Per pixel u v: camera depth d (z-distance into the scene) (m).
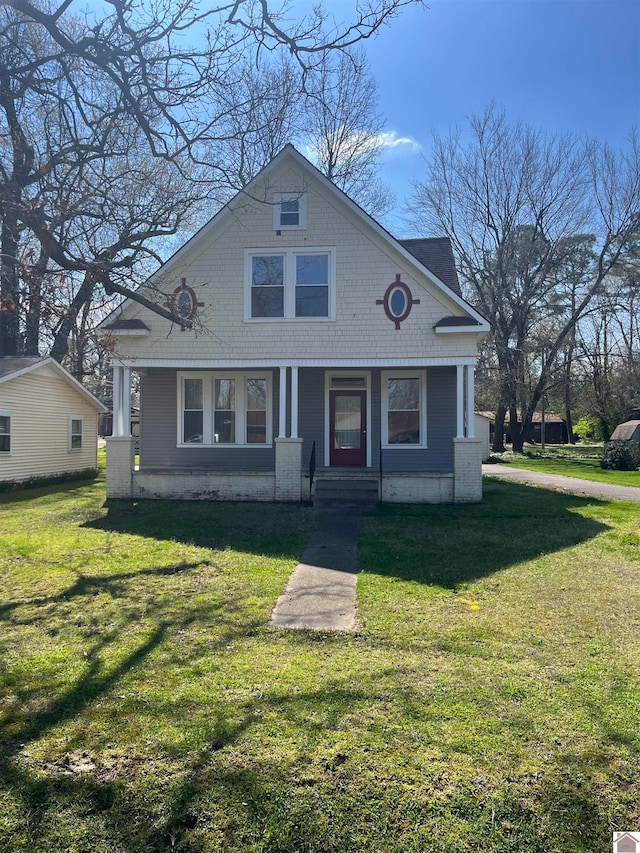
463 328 12.37
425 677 4.03
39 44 8.20
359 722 3.42
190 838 2.54
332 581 6.46
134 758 3.08
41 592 6.09
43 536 8.99
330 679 3.98
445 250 15.41
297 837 2.55
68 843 2.52
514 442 35.75
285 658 4.36
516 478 18.88
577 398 40.75
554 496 13.56
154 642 4.68
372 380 14.20
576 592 6.05
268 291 13.09
